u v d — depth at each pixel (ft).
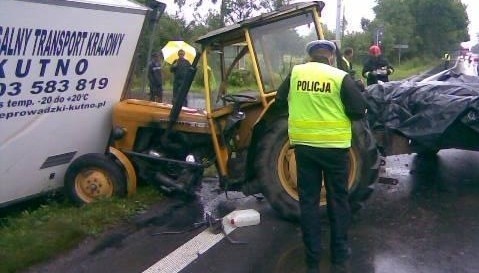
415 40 197.47
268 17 18.76
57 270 15.43
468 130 21.22
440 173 24.91
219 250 16.70
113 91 22.70
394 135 21.86
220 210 20.54
